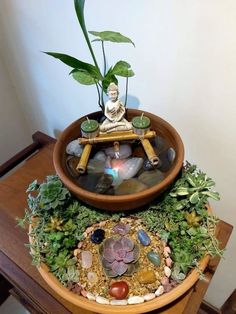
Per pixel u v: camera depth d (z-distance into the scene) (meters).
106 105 0.56
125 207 0.53
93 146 0.59
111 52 0.71
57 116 1.07
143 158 0.58
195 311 0.54
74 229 0.59
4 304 1.13
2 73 1.06
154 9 0.58
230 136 0.67
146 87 0.72
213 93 0.63
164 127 0.60
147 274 0.53
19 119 1.22
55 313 0.56
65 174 0.54
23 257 0.63
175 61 0.63
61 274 0.53
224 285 1.04
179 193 0.58
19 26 0.86
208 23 0.54
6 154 1.23
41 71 0.94
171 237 0.57
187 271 0.53
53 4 0.73
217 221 0.58
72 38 0.76
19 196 0.76
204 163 0.77
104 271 0.55
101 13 0.66
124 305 0.50
